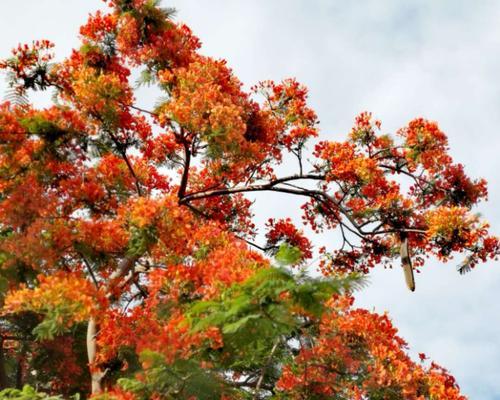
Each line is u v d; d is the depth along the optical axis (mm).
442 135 14977
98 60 13258
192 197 14297
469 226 13594
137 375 8477
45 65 12523
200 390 8727
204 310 8094
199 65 12523
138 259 11945
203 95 11484
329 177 14812
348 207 15711
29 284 10930
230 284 8289
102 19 13453
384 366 11086
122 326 10203
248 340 7832
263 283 7262
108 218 11383
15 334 13758
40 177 12078
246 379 11547
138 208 9820
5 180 11906
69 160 12141
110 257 10664
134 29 13406
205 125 11445
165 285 9734
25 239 10188
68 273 10008
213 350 8805
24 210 10633
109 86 11719
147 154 14562
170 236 10000
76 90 11773
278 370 11547
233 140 11555
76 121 11844
